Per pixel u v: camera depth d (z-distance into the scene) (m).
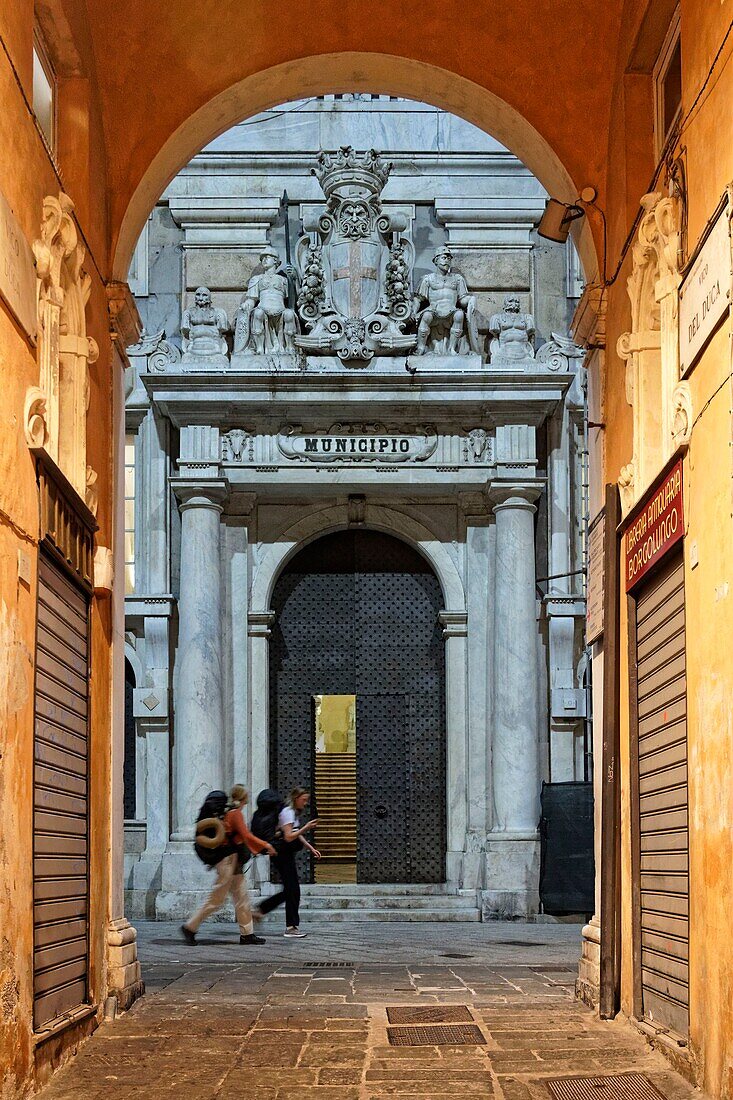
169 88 11.31
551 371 20.84
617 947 9.65
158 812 21.06
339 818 28.39
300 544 22.09
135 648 21.59
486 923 19.95
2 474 6.70
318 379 20.70
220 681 20.97
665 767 8.55
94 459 10.20
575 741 21.30
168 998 10.61
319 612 22.53
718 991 6.70
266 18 11.41
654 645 9.00
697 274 7.34
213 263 21.94
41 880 7.75
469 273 22.03
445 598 21.89
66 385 9.54
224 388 20.80
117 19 10.80
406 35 11.59
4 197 6.75
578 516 21.64
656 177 9.06
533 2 11.28
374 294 21.41
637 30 10.05
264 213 21.97
